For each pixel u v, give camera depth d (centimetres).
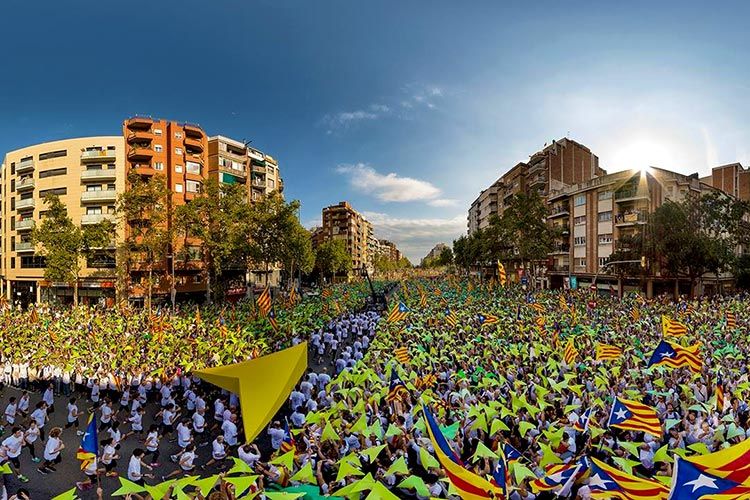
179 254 5181
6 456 1159
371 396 1315
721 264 4291
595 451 1038
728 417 1103
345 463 830
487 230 7212
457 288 5959
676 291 4678
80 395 1872
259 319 3008
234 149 6756
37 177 5734
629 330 2522
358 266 14888
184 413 1634
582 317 3006
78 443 1411
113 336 2464
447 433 1022
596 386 1452
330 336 2591
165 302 5112
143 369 1753
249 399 1024
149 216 4322
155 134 5647
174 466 1249
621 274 5006
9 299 5791
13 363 2009
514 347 1955
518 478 799
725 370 1623
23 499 923
